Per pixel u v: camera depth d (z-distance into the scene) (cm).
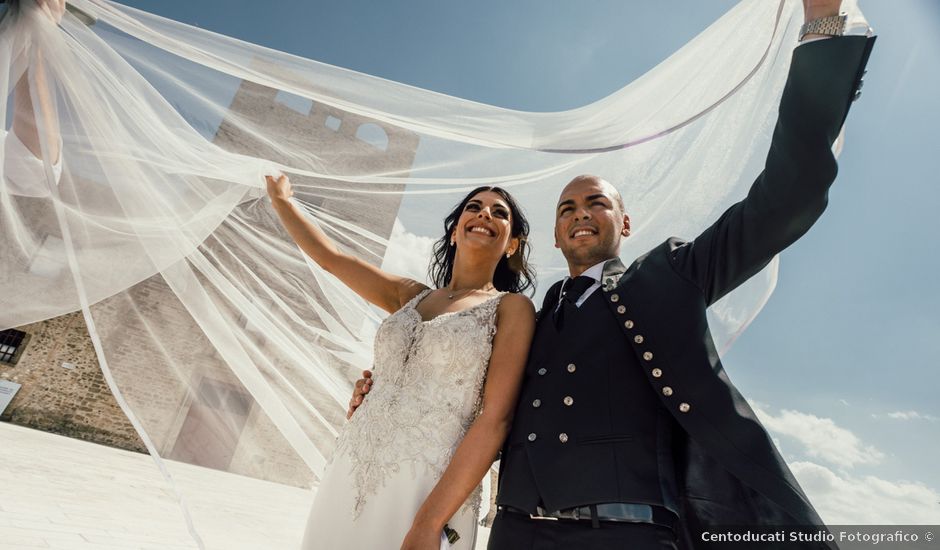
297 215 244
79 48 208
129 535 378
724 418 127
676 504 126
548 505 129
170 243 214
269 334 240
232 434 201
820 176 127
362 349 264
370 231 269
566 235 185
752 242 139
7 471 415
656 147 230
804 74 131
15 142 194
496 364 170
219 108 237
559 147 227
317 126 250
